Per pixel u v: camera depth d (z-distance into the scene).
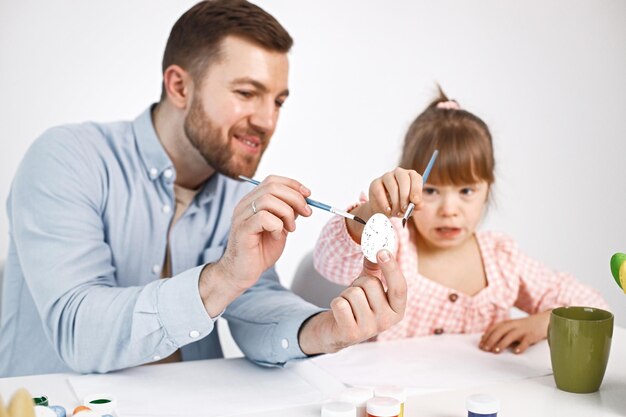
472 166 1.72
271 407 1.01
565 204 2.34
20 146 1.74
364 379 1.13
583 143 2.35
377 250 0.99
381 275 1.14
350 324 1.00
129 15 1.80
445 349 1.30
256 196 1.01
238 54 1.71
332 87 1.99
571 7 2.29
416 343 1.33
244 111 1.72
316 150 1.99
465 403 1.02
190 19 1.68
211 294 1.08
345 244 1.32
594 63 2.34
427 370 1.18
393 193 1.08
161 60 1.84
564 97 2.30
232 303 1.35
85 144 1.49
